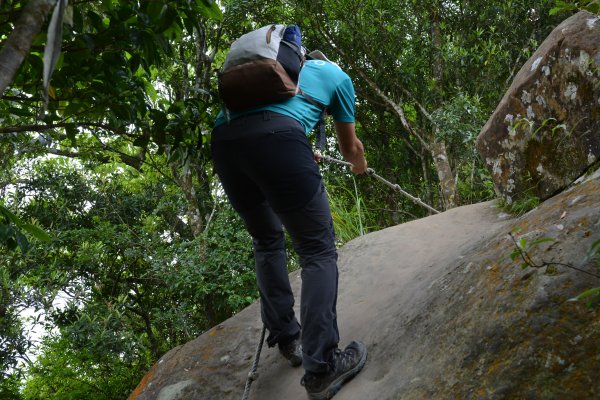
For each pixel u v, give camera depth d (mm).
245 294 7633
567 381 1666
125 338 7980
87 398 9617
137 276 9734
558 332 1780
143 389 3240
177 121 2648
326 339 2396
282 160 2383
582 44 2994
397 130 9734
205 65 8523
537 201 3424
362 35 8305
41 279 7867
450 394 1888
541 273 1987
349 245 3961
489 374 1835
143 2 2338
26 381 9703
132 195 10055
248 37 2510
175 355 3377
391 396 2105
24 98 2533
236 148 2441
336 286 2486
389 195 9609
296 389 2707
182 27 2453
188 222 9680
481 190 7746
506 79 8141
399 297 2930
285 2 8500
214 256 7734
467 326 2070
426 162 9352
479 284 2232
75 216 9852
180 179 8898
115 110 2576
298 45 2590
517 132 3498
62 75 2416
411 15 8461
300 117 2477
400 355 2344
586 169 3037
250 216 2697
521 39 8117
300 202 2420
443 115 7375
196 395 3004
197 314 9719
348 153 2943
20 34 1366
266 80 2404
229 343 3262
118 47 2420
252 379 2773
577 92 3016
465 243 3213
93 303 8609
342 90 2648
